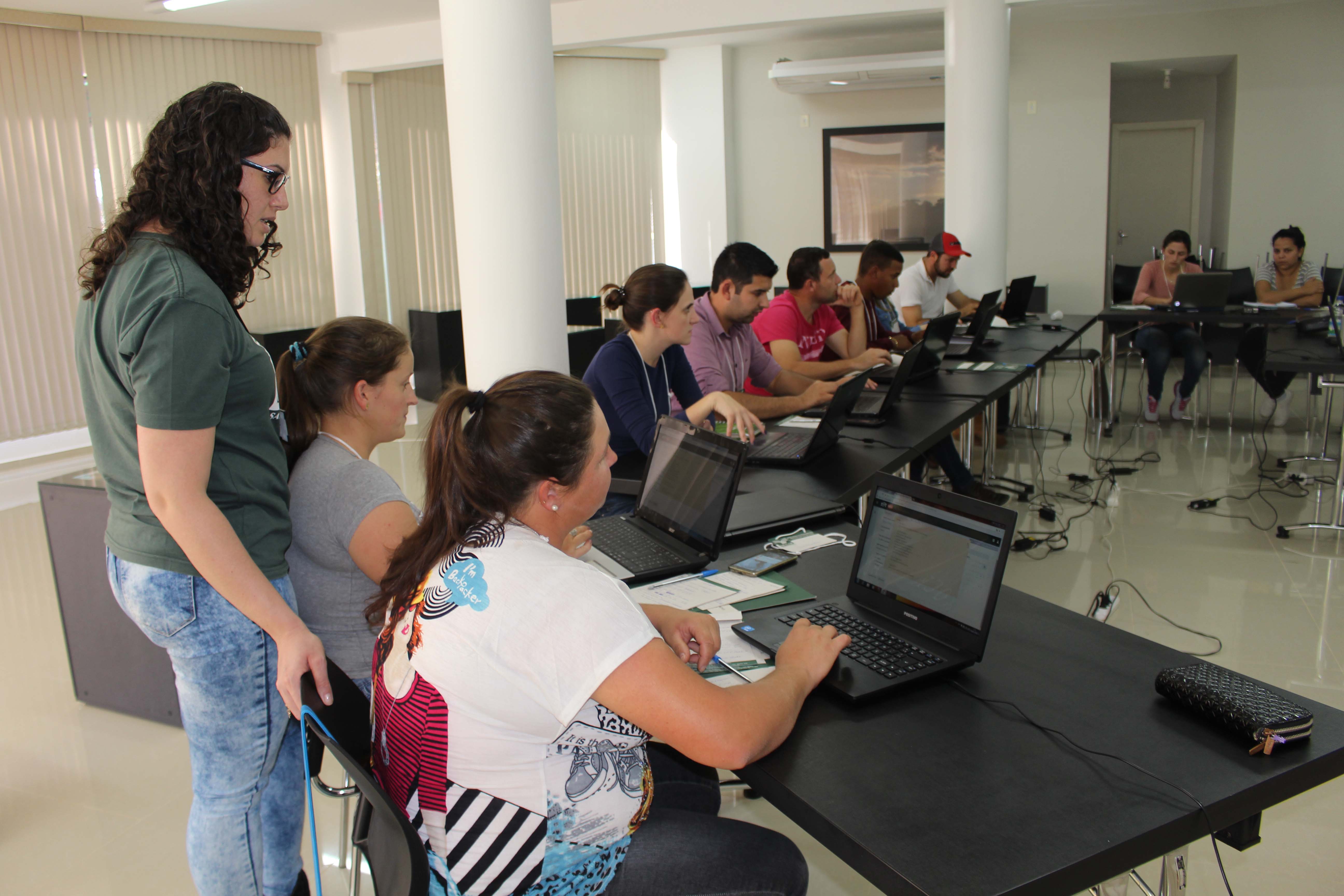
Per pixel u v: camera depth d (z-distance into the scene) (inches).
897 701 49.9
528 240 121.6
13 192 219.8
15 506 199.9
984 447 187.6
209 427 50.2
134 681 106.1
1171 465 201.9
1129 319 225.5
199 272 50.8
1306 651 113.0
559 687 38.8
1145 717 47.7
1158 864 75.0
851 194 349.4
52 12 220.1
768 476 95.2
